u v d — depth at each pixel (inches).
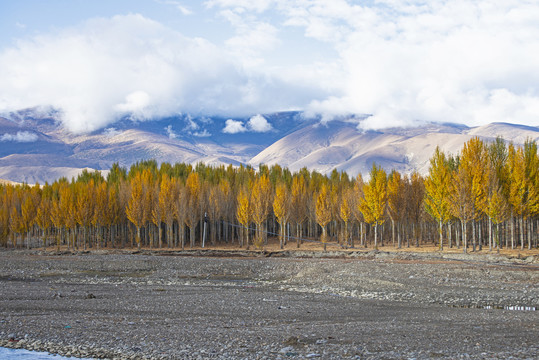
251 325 1138.7
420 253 2760.8
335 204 3843.5
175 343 968.9
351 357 862.5
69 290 1720.0
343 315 1266.0
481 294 1605.6
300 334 1034.7
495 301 1501.0
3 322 1170.6
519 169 2770.7
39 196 4500.5
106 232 4170.8
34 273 2329.0
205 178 4896.7
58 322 1172.5
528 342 959.6
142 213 3794.3
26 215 4033.0
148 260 2655.0
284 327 1111.0
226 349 920.9
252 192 3703.3
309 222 4330.7
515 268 2111.2
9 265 2544.3
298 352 894.4
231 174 5024.6
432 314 1272.1
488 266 2186.3
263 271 2343.8
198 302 1460.4
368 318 1226.0
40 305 1417.3
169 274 2284.7
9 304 1433.3
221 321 1187.9
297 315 1267.2
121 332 1066.7
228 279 2150.6
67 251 3462.1
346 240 3560.5
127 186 4325.8
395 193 3314.5
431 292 1644.9
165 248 3870.6
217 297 1558.8
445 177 2930.6
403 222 3582.7
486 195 2714.1
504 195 2844.5
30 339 1016.9
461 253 2704.2
